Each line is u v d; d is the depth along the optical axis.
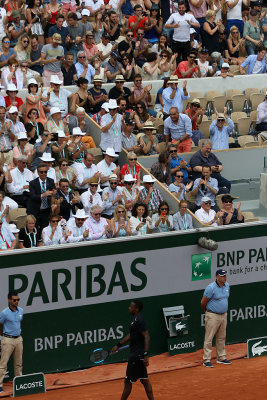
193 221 78.94
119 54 103.81
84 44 101.81
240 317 71.56
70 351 65.62
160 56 104.88
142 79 103.88
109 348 66.88
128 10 112.12
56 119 87.12
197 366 67.12
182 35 108.31
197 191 85.62
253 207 92.25
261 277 72.06
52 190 77.00
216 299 66.38
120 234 75.25
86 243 64.94
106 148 88.88
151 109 101.62
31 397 60.84
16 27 102.12
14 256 62.62
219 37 113.06
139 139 91.75
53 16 103.00
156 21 109.31
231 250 70.44
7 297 62.75
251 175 95.62
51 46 96.38
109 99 94.31
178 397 59.75
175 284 68.69
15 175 79.81
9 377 62.97
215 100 104.75
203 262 69.44
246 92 107.75
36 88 90.06
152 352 68.56
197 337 70.00
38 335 64.31
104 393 61.09
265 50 110.00
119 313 66.94
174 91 98.19
